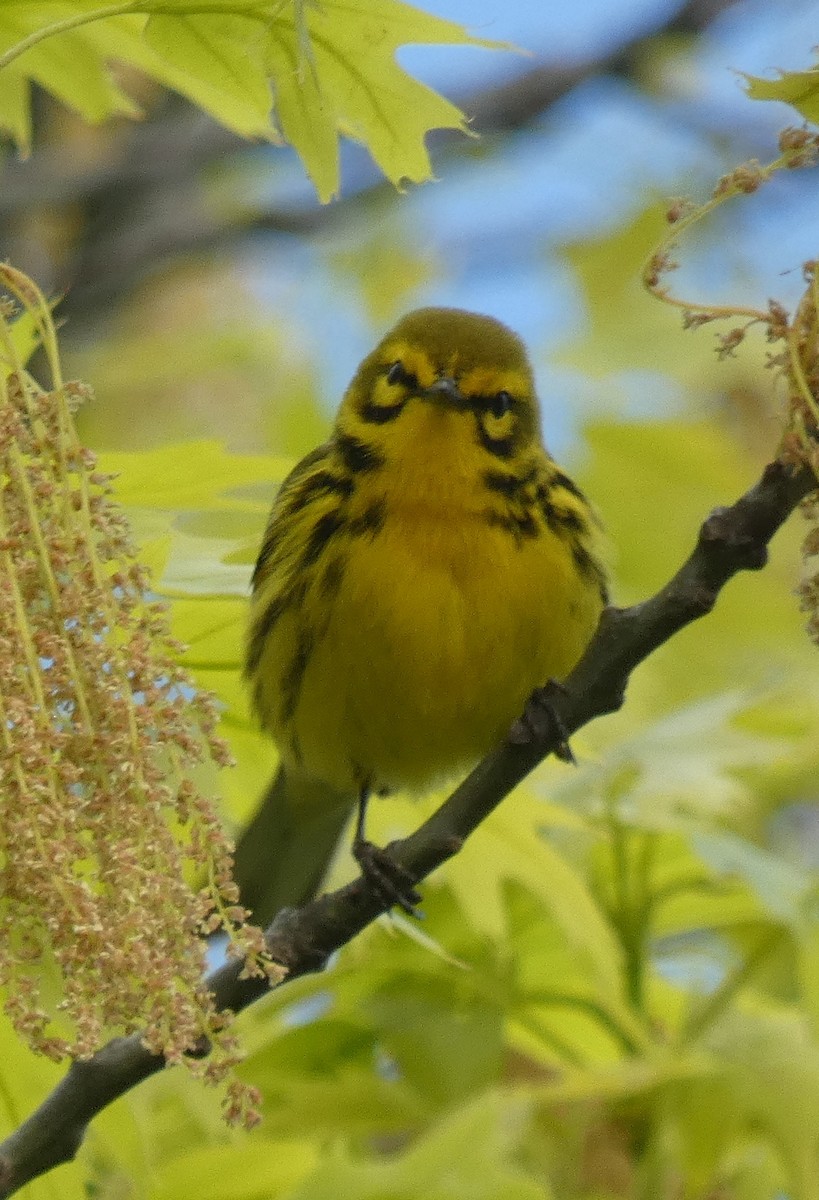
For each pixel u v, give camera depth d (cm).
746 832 1345
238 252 1925
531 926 1113
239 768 1059
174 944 543
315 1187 895
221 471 852
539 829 1119
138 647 568
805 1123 979
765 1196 1042
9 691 554
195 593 838
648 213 1806
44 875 534
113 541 587
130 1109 843
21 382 595
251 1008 1059
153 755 557
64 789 552
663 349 1780
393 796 1127
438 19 761
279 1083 1050
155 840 549
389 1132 1046
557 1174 1008
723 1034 1031
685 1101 995
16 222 1797
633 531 1712
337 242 1914
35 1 855
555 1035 1102
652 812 1085
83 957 532
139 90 1883
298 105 786
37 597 573
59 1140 686
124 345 1803
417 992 1100
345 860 1135
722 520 723
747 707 1168
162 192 1833
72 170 1802
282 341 1836
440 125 785
